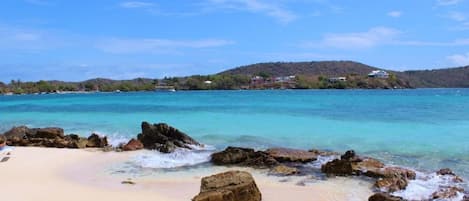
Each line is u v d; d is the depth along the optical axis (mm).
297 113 45750
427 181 17984
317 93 117562
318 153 23406
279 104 62125
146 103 72312
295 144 27094
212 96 99688
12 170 20828
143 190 17125
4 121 47000
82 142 28500
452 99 72938
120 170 21031
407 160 22000
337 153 23469
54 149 27109
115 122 41812
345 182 18141
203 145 27547
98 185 17953
